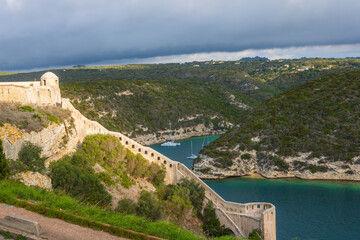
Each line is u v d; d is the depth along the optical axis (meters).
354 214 66.50
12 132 34.28
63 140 42.81
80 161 42.88
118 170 48.75
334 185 90.88
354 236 55.94
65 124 44.00
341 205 72.62
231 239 23.58
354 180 95.38
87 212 21.12
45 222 18.55
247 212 50.88
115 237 17.97
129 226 19.61
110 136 52.72
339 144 102.62
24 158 34.19
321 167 98.44
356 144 101.50
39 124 38.59
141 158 53.59
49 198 22.91
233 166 106.12
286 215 66.69
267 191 86.31
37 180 32.00
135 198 44.12
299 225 61.12
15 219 17.11
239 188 90.50
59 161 39.66
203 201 53.34
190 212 46.75
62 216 19.38
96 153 47.44
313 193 83.25
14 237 16.33
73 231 17.86
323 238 55.28
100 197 35.72
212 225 47.59
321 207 71.44
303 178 99.12
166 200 47.06
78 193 35.38
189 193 50.94
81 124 49.78
